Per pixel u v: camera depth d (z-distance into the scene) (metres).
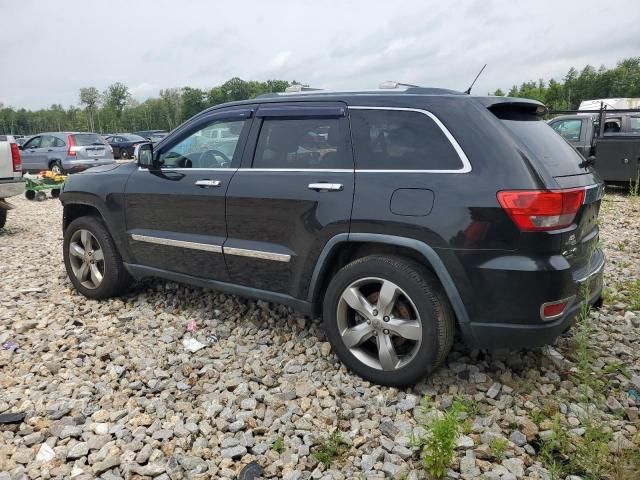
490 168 3.09
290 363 3.84
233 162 4.18
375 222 3.35
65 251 5.35
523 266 2.99
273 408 3.31
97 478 2.71
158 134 36.06
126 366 3.85
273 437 3.02
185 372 3.76
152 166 4.66
